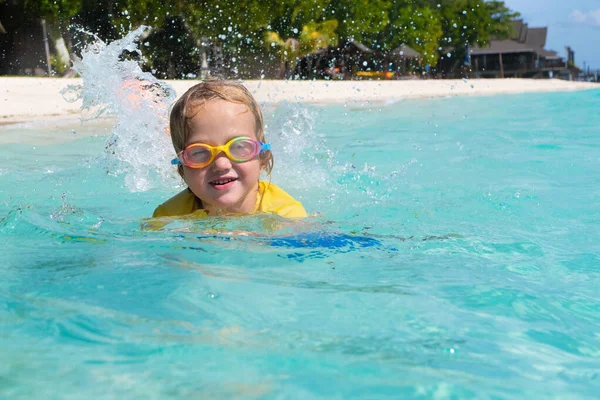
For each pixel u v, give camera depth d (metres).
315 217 2.98
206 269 1.98
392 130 7.72
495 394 1.14
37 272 1.90
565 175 4.58
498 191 3.94
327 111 10.98
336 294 1.77
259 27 28.08
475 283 1.97
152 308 1.58
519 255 2.46
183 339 1.36
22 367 1.18
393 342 1.41
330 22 32.19
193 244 2.31
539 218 3.23
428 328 1.53
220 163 2.63
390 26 42.72
